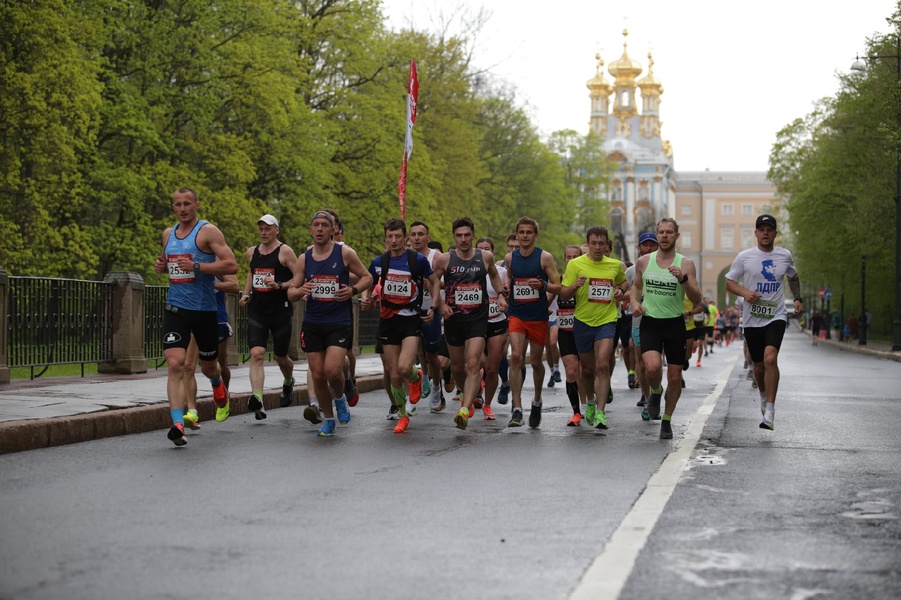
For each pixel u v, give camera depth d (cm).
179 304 2097
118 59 7394
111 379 3272
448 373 3147
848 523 1321
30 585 1009
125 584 1016
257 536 1235
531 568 1084
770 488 1589
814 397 3541
